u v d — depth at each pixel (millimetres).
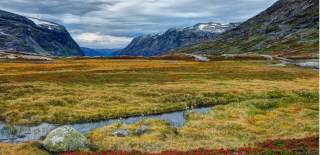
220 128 45750
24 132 48031
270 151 27453
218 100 67188
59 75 94688
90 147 36812
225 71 108688
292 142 31969
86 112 56969
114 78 90375
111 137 40500
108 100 65125
